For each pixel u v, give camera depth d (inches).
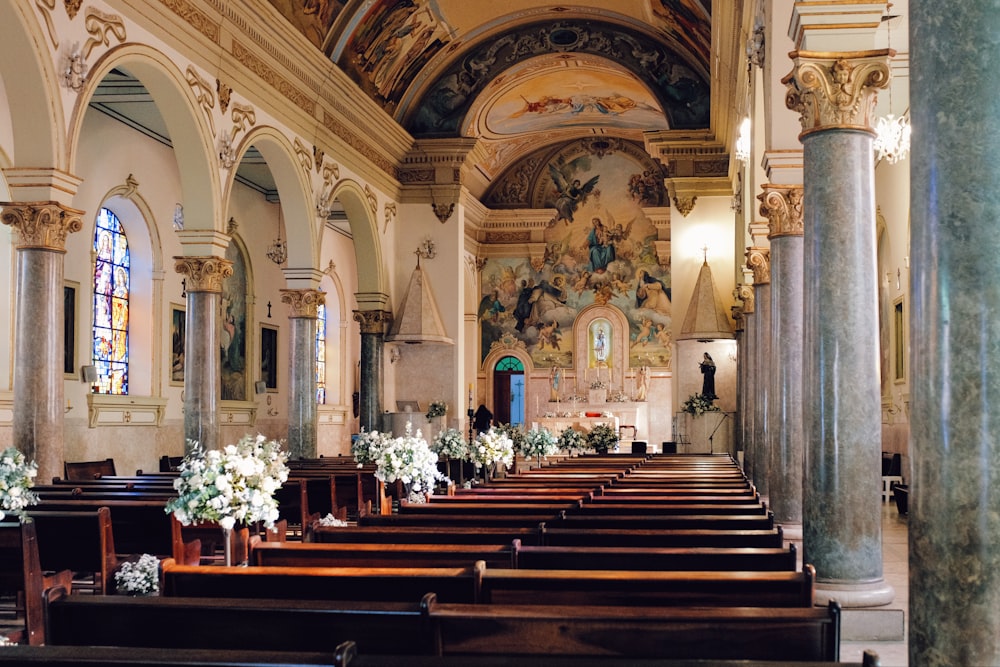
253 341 970.7
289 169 751.7
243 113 665.0
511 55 992.9
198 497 292.4
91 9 493.4
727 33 667.4
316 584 206.4
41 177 466.0
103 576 319.6
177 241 836.0
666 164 979.3
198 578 208.7
